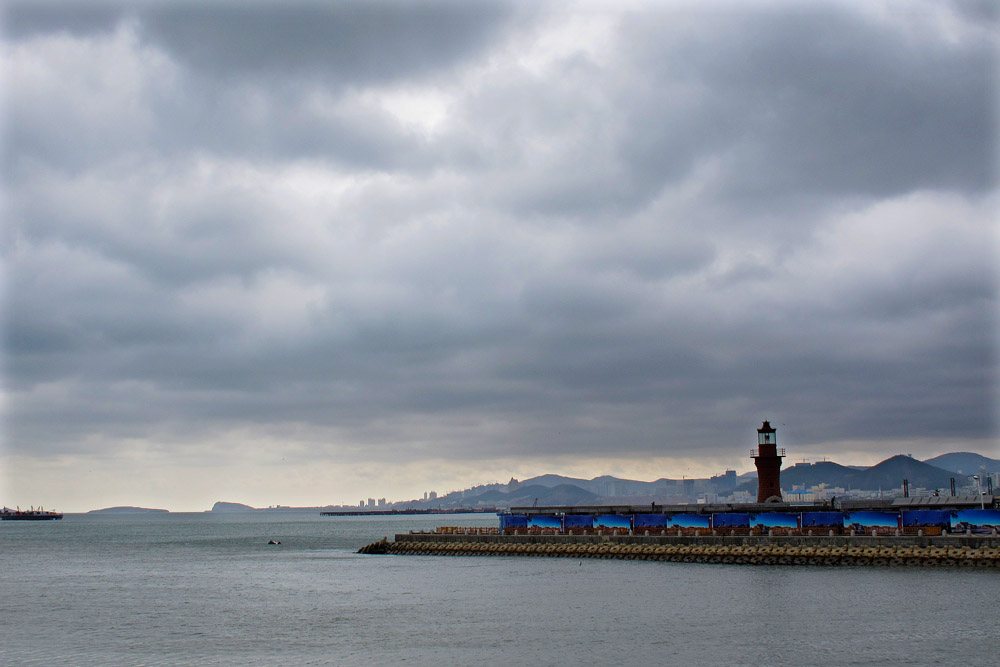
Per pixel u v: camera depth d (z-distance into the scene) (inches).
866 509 4680.1
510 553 5447.8
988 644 2534.5
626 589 3708.2
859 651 2495.1
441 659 2556.6
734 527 4771.2
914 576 3708.2
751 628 2819.9
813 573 3939.5
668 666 2402.8
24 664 2608.3
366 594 3917.3
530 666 2449.6
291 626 3134.8
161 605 3737.7
